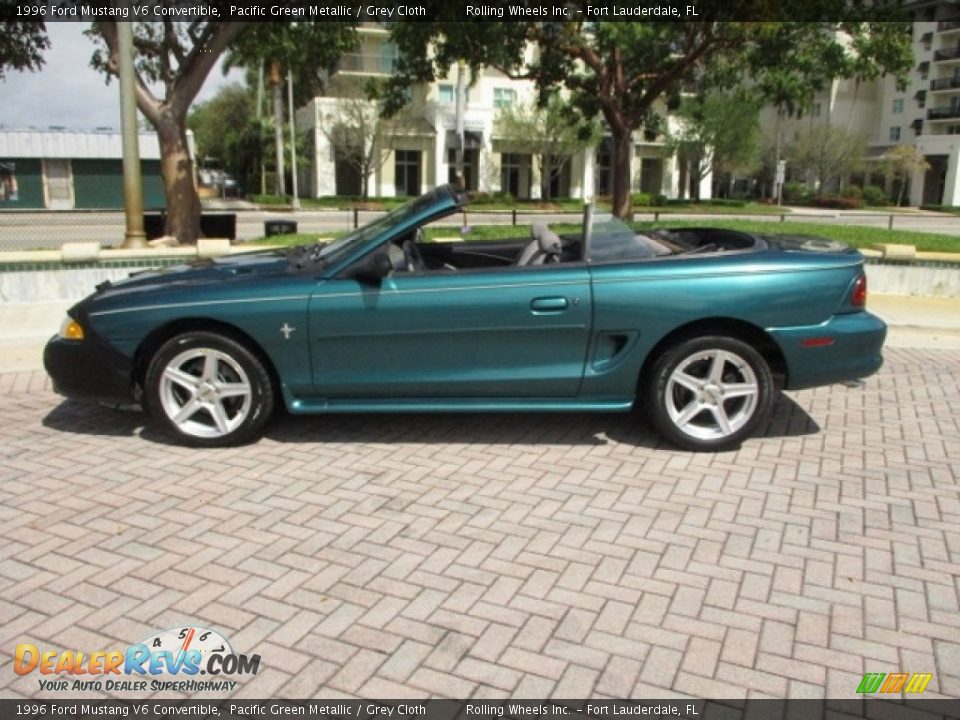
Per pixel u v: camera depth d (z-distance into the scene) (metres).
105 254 9.55
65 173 40.50
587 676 2.87
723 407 5.01
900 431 5.54
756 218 34.41
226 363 4.98
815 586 3.48
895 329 8.82
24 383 6.59
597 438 5.30
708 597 3.38
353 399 5.08
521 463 4.86
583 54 17.09
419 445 5.15
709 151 52.91
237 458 4.92
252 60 15.77
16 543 3.82
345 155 46.97
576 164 53.03
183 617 3.22
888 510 4.25
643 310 4.85
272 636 3.10
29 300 9.38
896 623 3.21
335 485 4.52
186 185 13.49
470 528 4.00
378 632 3.13
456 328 4.89
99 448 5.09
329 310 4.87
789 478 4.67
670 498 4.37
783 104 18.11
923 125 69.56
